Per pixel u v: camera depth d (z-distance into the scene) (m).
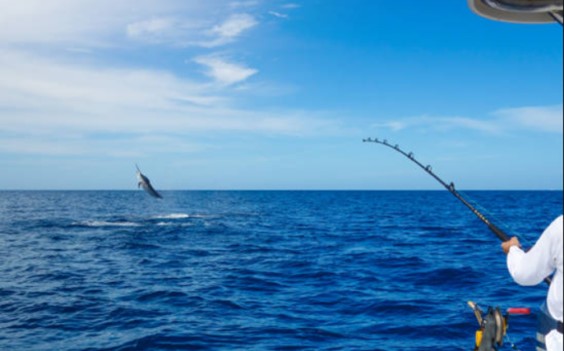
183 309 10.16
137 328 8.68
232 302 10.80
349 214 52.81
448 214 51.66
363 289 12.22
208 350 7.51
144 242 24.53
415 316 9.45
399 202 95.19
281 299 11.13
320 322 9.14
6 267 16.20
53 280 13.63
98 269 15.75
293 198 129.50
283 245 22.88
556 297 2.24
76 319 9.32
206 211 59.47
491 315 2.78
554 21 2.46
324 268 15.66
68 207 68.25
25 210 59.19
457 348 7.59
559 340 2.29
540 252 2.24
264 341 7.96
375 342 7.89
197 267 16.16
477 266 15.48
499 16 2.53
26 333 8.40
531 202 80.62
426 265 15.92
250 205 79.75
